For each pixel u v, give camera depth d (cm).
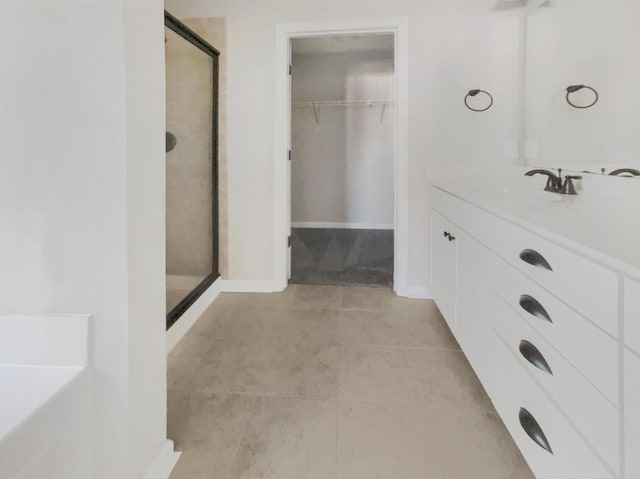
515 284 121
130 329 100
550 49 216
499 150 259
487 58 254
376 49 489
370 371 182
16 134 96
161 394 120
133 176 99
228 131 282
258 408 154
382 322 237
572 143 194
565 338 93
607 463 78
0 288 99
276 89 275
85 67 93
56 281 98
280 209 285
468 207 170
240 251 292
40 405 82
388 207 532
